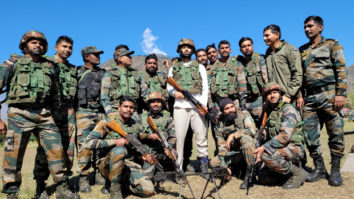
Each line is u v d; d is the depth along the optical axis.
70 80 4.05
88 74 4.44
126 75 4.73
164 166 4.58
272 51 4.71
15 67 3.26
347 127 12.14
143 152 3.72
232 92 5.12
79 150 4.16
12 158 3.30
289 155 3.79
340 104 3.94
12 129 3.29
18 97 3.23
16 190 3.36
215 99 5.57
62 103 3.82
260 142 4.01
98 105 4.45
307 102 4.34
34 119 3.36
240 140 4.23
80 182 4.11
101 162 3.83
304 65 4.34
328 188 3.83
